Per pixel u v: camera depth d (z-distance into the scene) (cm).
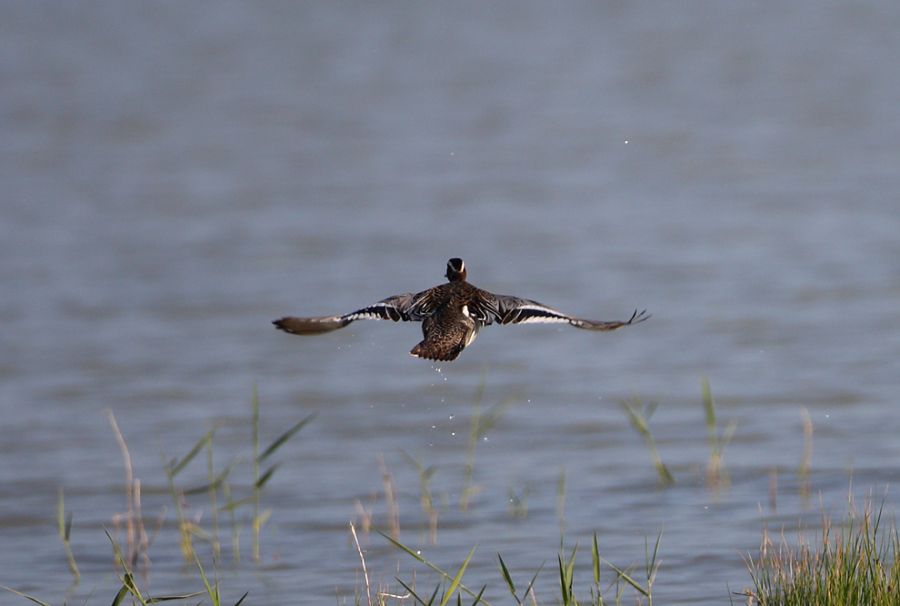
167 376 2222
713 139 4450
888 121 4634
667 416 1955
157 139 4597
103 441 1898
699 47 6475
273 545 1446
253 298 2697
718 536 1390
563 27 7250
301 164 4175
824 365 2180
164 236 3256
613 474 1677
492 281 2791
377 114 5066
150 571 1374
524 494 1606
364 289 2738
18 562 1417
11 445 1878
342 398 2098
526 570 1311
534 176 3944
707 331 2427
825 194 3584
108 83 5691
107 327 2519
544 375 2216
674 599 1185
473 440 1645
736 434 1841
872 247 3000
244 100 5362
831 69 5759
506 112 5066
